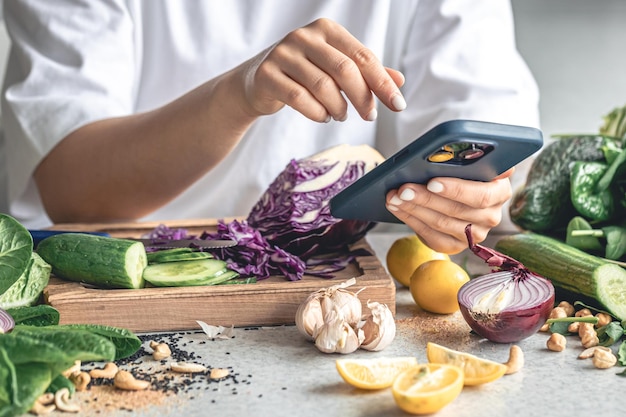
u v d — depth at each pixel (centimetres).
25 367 70
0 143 179
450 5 158
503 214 135
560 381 78
